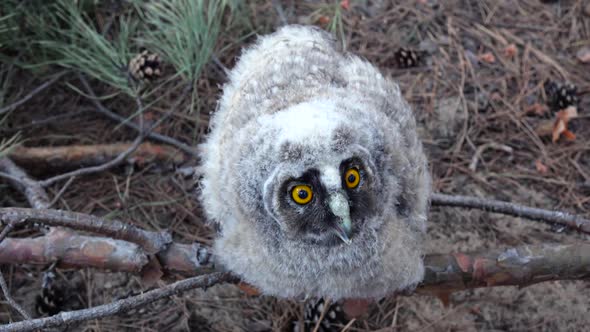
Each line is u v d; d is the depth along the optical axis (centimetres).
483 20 119
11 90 106
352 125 71
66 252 75
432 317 92
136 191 100
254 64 88
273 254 74
